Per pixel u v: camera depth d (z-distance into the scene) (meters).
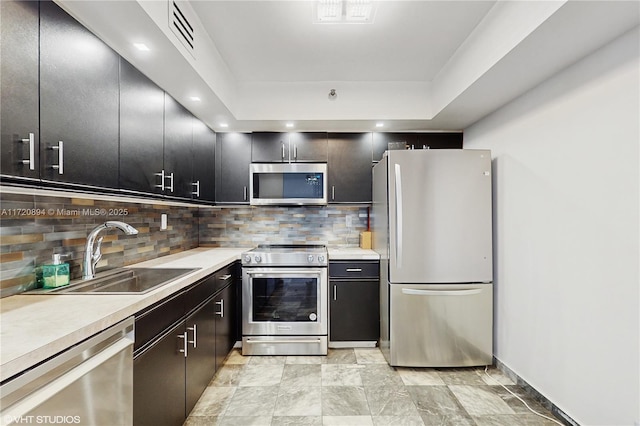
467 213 2.43
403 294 2.45
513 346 2.30
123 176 1.61
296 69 2.60
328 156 3.20
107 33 1.45
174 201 2.29
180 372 1.68
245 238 3.49
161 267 2.07
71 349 0.97
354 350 2.84
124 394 1.18
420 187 2.43
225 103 2.46
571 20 1.38
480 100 2.35
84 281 1.65
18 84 1.03
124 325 1.20
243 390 2.17
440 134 3.20
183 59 1.70
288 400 2.05
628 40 1.46
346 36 2.12
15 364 0.79
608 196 1.56
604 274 1.58
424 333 2.45
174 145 2.24
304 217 3.48
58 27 1.19
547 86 1.98
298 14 1.88
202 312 2.02
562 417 1.83
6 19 0.98
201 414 1.90
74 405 0.96
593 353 1.64
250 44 2.21
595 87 1.63
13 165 1.01
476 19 1.93
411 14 1.88
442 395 2.12
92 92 1.38
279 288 2.78
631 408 1.45
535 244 2.07
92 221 1.84
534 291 2.08
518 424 1.82
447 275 2.44
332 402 2.03
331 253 2.96
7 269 1.34
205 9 1.82
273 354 2.74
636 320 1.43
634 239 1.43
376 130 3.19
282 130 3.17
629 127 1.46
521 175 2.22
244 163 3.21
